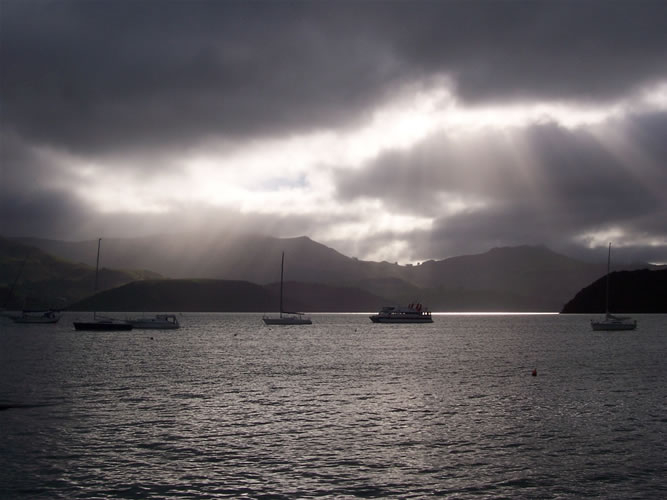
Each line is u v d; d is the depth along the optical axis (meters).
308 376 56.19
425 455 27.78
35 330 147.38
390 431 32.28
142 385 49.25
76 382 50.84
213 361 70.94
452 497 22.64
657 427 33.09
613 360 72.94
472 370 61.59
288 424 34.03
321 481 24.30
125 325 143.88
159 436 31.03
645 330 154.38
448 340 119.12
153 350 87.62
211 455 27.72
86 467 25.88
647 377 55.09
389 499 22.44
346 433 31.84
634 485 23.78
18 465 26.08
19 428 32.62
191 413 37.06
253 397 43.31
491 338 126.81
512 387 48.53
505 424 33.94
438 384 50.47
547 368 63.53
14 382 50.59
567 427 33.16
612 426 33.38
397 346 100.62
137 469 25.67
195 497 22.58
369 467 26.03
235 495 22.78
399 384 50.44
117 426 33.25
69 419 35.03
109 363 67.44
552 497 22.61
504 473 25.20
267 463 26.58
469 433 31.81
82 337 119.81
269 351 87.94
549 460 26.97
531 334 144.25
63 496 22.61
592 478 24.56
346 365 66.62
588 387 48.41
